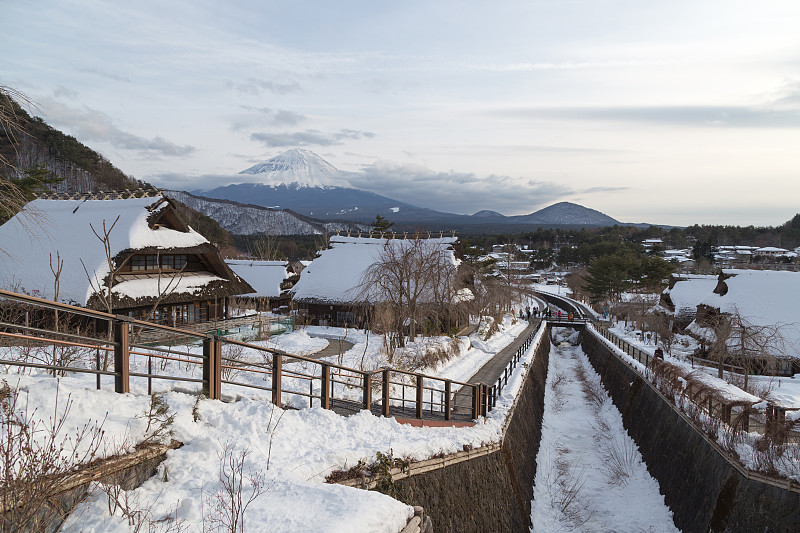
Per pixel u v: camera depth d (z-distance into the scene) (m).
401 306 29.97
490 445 14.97
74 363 12.55
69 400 6.42
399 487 9.32
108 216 27.56
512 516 15.93
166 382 9.86
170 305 29.23
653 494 21.06
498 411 18.31
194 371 13.09
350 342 32.59
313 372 19.19
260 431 8.31
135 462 6.41
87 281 23.73
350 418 10.71
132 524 5.35
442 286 35.34
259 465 7.23
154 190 29.72
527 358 35.00
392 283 31.42
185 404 7.96
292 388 13.87
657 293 70.94
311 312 43.78
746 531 14.23
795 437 15.64
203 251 30.00
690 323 45.28
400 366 24.78
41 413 6.26
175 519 5.70
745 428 16.91
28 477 4.94
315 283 43.69
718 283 44.09
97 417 6.67
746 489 14.66
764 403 17.64
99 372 7.26
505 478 16.11
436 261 33.81
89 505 5.59
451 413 17.81
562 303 99.31
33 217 19.25
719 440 17.03
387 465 9.02
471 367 31.66
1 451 5.04
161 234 27.81
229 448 7.51
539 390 34.59
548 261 171.62
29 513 4.87
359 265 43.88
